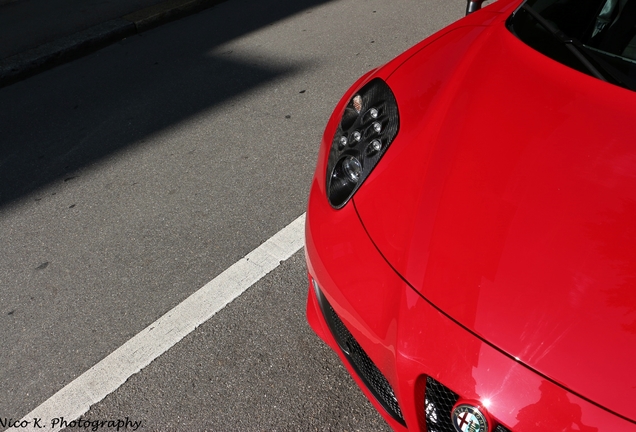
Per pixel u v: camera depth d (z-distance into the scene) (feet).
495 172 4.93
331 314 5.98
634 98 5.47
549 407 3.77
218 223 9.69
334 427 6.47
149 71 15.10
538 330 3.99
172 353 7.52
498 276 4.29
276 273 8.57
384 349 4.71
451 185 4.96
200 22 17.84
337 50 15.39
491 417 3.93
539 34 6.48
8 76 15.14
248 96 13.50
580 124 5.21
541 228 4.46
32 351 7.79
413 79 6.48
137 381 7.23
